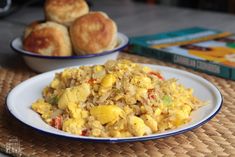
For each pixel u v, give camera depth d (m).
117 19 1.06
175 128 0.43
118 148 0.44
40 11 1.15
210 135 0.46
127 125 0.43
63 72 0.52
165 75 0.57
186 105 0.48
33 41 0.66
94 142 0.41
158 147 0.44
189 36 0.81
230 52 0.70
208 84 0.53
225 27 0.95
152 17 1.08
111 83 0.47
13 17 1.08
